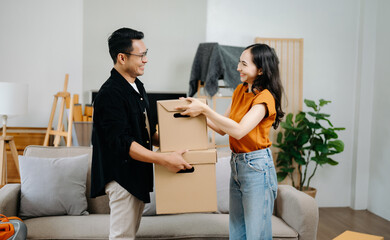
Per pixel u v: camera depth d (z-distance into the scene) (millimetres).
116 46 1704
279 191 2457
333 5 4348
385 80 4051
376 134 4203
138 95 1797
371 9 4254
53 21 4070
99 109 1663
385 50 4051
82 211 2416
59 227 2160
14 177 3734
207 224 2268
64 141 4086
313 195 3953
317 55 4359
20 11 4020
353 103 4418
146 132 1848
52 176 2391
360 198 4336
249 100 1738
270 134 4348
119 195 1711
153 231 2170
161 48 4199
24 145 3850
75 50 4113
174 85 4238
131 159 1698
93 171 1769
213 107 3906
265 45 1753
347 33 4379
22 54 4043
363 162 4316
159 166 1663
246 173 1726
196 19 4227
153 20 4172
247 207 1730
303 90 4363
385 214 3982
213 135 4004
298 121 4062
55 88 4105
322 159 3922
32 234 2094
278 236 2148
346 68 4398
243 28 4273
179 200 1676
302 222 2150
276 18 4305
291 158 4047
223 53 3656
